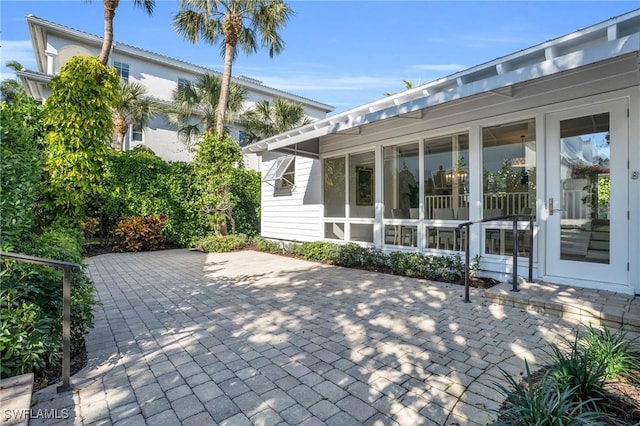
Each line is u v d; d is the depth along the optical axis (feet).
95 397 7.86
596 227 14.76
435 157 20.93
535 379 8.04
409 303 14.67
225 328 12.26
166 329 12.28
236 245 34.30
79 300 10.03
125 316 13.79
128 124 52.85
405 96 18.30
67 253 10.76
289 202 32.94
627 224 13.93
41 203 22.44
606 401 6.87
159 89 58.59
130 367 9.34
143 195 35.19
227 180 34.86
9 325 7.85
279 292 17.20
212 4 35.47
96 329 12.32
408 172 22.54
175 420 6.97
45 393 8.00
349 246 24.52
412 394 7.73
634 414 6.50
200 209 36.40
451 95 15.14
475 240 18.78
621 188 14.10
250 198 43.09
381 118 18.61
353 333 11.50
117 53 54.34
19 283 8.53
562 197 15.75
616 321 11.14
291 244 30.86
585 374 7.04
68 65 23.56
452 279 18.30
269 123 59.88
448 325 11.96
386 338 10.99
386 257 22.34
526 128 16.97
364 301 15.19
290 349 10.35
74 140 23.20
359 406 7.34
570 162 15.51
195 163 35.17
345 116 21.53
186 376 8.80
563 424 5.79
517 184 17.29
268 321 12.91
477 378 8.34
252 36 38.83
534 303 13.19
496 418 6.73
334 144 27.91
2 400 6.96
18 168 10.86
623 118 14.02
